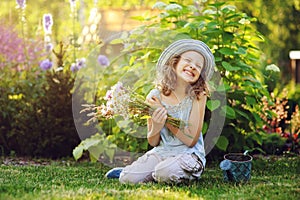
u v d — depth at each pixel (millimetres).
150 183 3938
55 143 5543
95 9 6789
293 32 10992
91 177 4332
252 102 4945
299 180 4156
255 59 5203
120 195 3502
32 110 5637
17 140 5727
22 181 3986
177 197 3445
